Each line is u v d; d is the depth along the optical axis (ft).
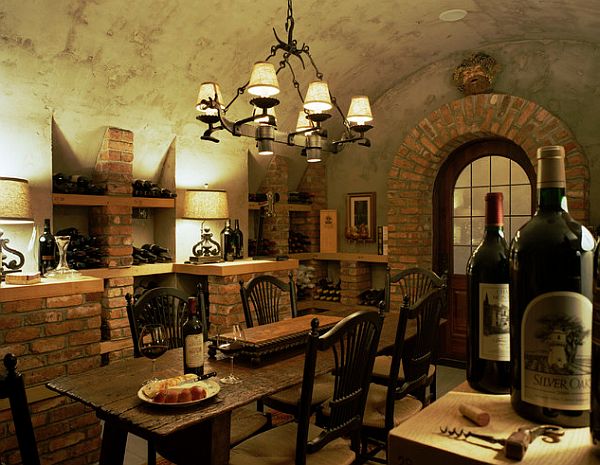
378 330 6.63
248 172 17.20
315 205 18.78
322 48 13.52
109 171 12.60
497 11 12.16
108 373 7.09
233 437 7.11
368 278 18.31
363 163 17.88
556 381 2.12
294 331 8.32
